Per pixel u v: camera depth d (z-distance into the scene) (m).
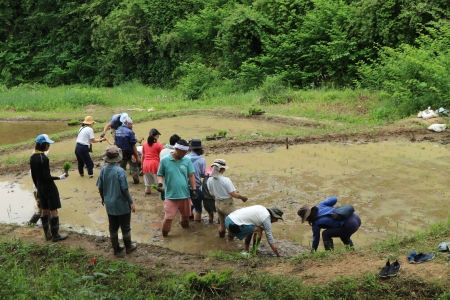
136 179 11.70
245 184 11.09
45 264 7.30
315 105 19.80
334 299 5.88
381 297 5.82
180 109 22.02
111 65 34.03
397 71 17.48
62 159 14.05
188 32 30.62
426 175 10.96
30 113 24.48
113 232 7.46
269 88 22.00
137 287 6.47
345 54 23.03
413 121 15.34
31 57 39.44
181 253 7.62
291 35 26.05
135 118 20.19
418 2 21.05
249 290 6.26
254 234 8.05
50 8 38.88
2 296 5.72
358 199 9.79
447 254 6.27
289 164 12.41
